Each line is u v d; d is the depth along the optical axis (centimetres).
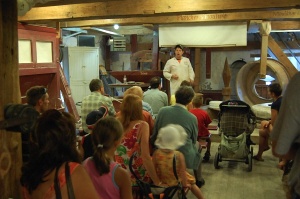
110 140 185
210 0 469
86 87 896
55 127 125
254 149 580
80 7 533
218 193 387
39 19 548
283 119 146
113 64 1105
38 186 122
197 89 864
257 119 659
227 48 995
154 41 770
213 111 714
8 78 251
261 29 679
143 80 689
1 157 237
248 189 398
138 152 259
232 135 462
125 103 265
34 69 461
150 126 342
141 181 248
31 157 127
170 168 255
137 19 707
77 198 120
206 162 506
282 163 314
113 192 182
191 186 311
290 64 753
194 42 714
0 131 236
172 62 651
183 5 478
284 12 631
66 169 123
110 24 734
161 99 474
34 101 293
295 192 152
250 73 823
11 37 254
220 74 1008
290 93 145
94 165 182
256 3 448
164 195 242
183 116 320
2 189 238
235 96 987
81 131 399
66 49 870
